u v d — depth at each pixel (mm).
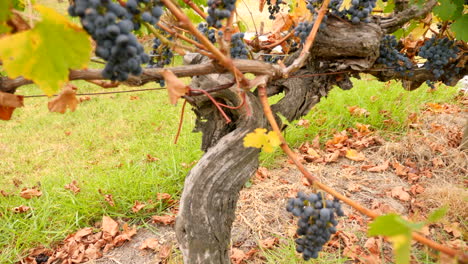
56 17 698
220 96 1672
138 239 3156
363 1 1567
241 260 2771
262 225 3150
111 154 4434
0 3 743
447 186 3336
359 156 4023
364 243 2830
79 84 6738
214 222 1717
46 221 3215
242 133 1673
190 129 4754
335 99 4961
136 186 3633
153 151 4332
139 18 876
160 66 1555
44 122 5305
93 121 5305
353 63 1739
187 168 3900
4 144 4719
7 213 3365
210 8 1021
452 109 4883
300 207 1195
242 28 2066
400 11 1762
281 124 1848
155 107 5672
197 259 1759
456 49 1813
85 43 733
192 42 1215
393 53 1859
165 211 3471
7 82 1062
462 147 3932
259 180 3785
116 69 826
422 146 4039
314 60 1854
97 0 733
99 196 3547
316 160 4035
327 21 1665
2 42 684
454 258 722
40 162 4297
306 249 1264
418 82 2074
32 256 3000
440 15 1681
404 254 668
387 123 4551
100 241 3074
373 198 3416
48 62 716
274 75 1195
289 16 2000
